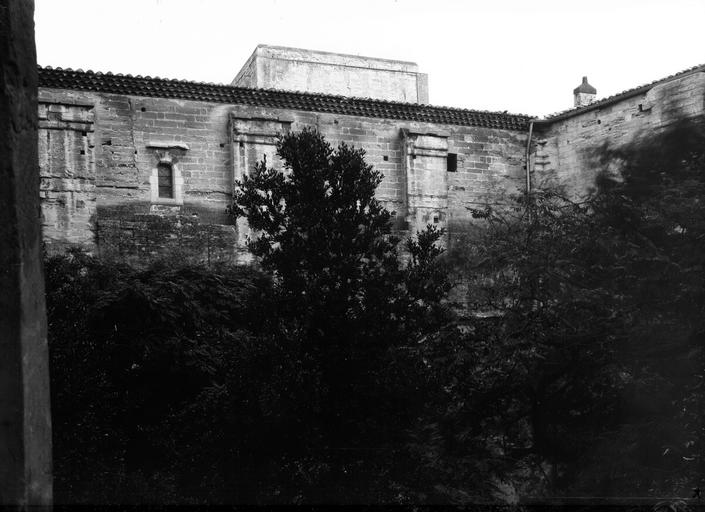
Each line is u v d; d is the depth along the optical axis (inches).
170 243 1026.1
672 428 507.8
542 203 668.7
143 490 591.8
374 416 520.4
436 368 545.3
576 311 562.6
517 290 592.7
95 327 661.3
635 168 1006.4
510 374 558.3
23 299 227.8
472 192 1251.8
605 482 517.7
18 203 230.2
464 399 560.4
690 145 994.1
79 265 708.7
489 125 1268.5
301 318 531.8
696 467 490.9
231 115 1098.7
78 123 1011.3
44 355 237.5
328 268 551.2
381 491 514.6
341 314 531.8
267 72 1460.4
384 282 550.6
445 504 513.0
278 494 534.3
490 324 589.9
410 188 1194.0
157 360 655.8
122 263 747.4
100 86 1031.6
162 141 1070.4
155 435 621.9
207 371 646.5
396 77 1572.3
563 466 559.8
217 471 558.6
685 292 533.6
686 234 567.5
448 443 543.2
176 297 691.4
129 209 1045.2
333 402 518.6
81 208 1002.1
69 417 607.5
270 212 573.3
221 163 1103.0
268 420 520.4
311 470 523.8
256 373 533.0
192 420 606.5
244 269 800.3
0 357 224.1
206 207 1088.8
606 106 1183.6
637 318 543.8
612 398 562.9
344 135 1177.4
